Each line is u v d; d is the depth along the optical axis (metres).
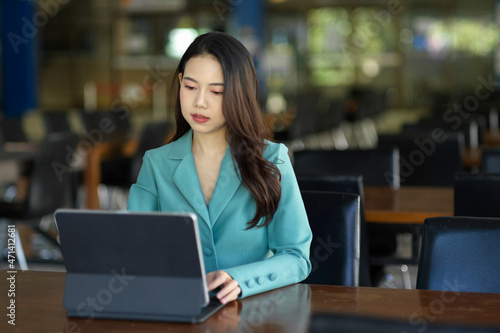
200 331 1.38
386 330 1.38
